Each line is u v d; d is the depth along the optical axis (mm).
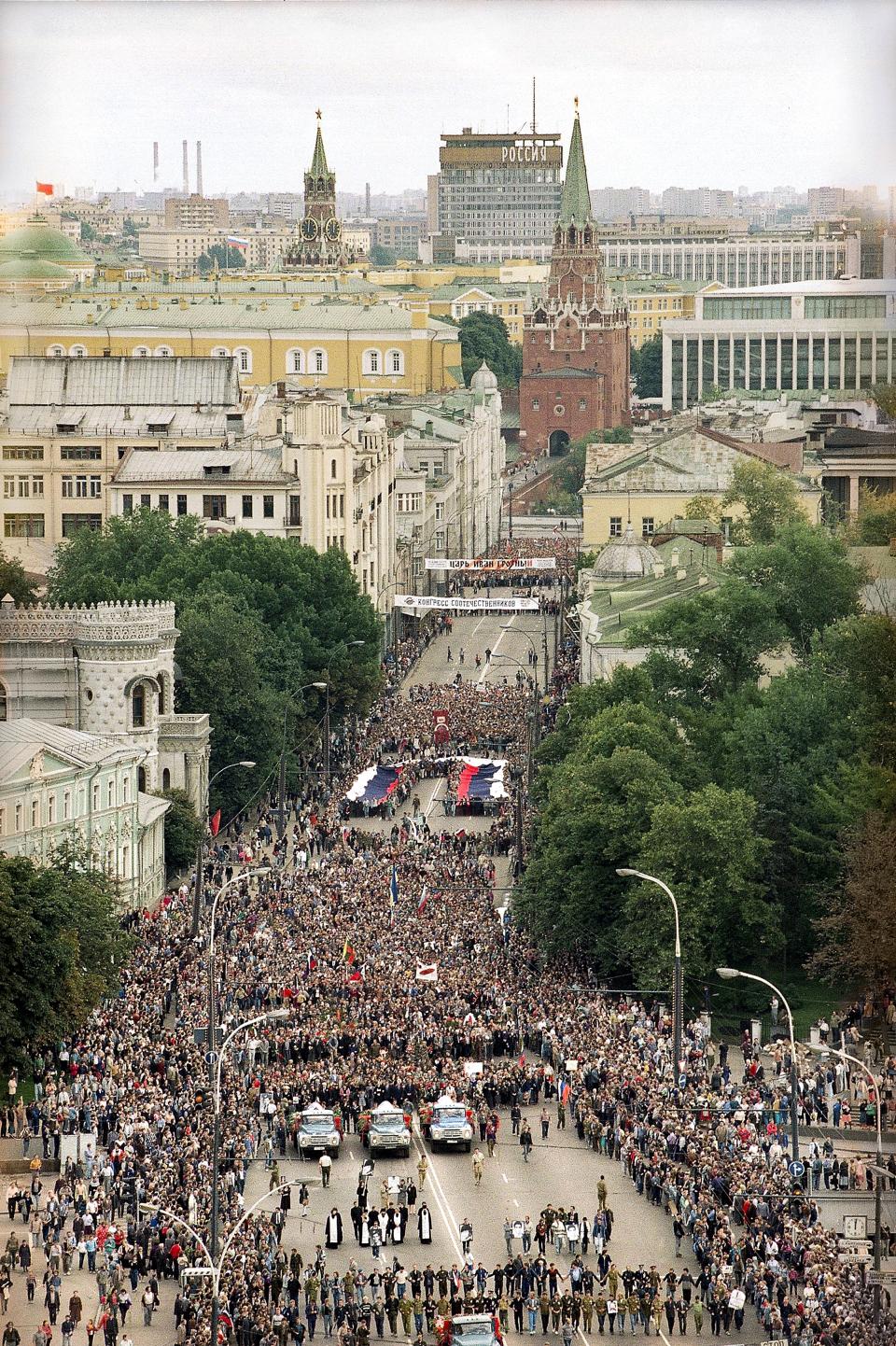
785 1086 184875
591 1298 146250
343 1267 155250
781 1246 152375
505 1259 156500
